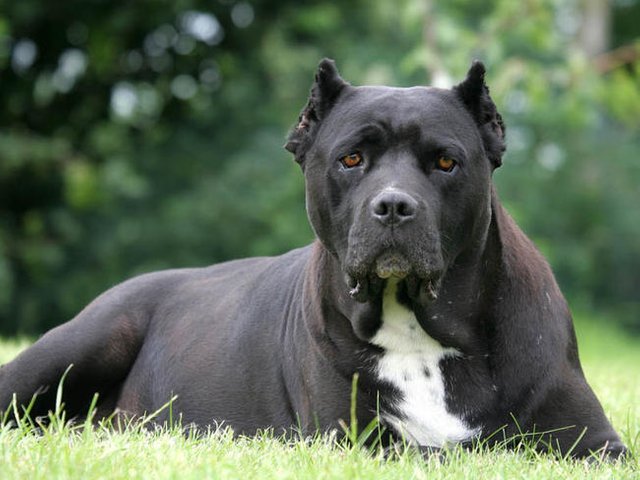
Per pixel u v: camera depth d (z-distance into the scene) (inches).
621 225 1413.6
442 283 349.4
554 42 976.9
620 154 1427.2
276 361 391.2
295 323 381.7
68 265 1293.1
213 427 402.9
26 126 1397.6
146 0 1296.8
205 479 280.2
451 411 353.1
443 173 343.9
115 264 1273.4
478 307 353.7
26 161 1261.1
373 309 347.3
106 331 438.6
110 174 1209.4
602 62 1006.4
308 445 352.2
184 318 434.9
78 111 1365.7
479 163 352.5
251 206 1243.8
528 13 934.4
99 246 1263.5
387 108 348.5
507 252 362.3
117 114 1334.9
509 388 353.4
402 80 1199.6
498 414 353.1
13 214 1334.9
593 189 1398.9
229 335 413.1
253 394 397.1
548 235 1391.5
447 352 353.4
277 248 1221.1
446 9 1175.6
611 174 1427.2
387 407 355.9
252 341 403.2
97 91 1371.8
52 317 1299.2
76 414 451.2
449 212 343.3
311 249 406.9
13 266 1285.7
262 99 1316.4
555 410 356.5
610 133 1464.1
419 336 352.2
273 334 396.8
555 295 375.6
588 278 1417.3
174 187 1316.4
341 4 1306.6
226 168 1284.4
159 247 1272.1
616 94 984.9
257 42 1330.0
